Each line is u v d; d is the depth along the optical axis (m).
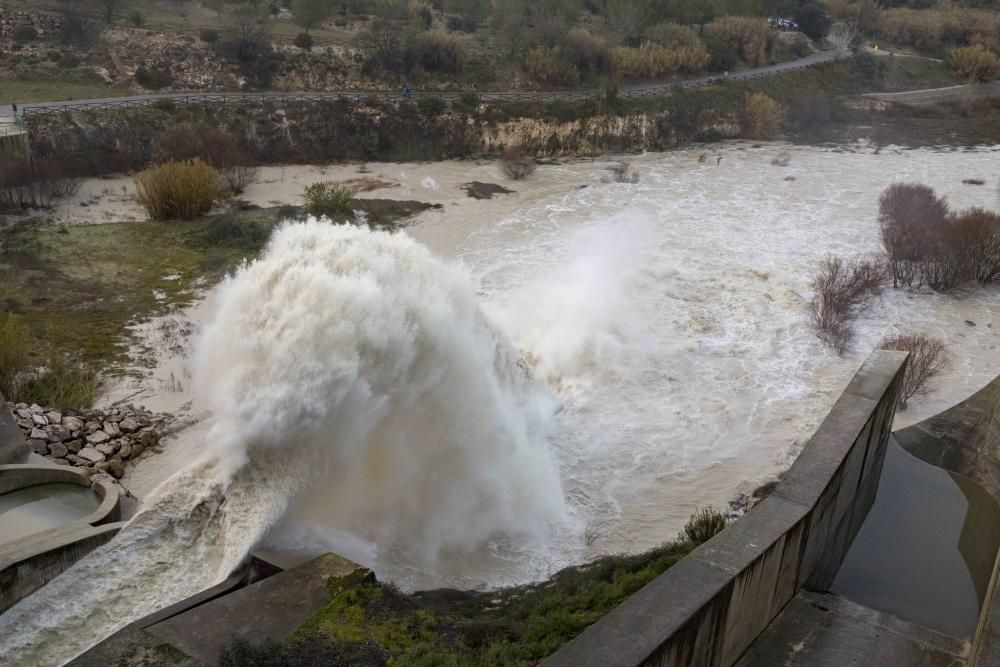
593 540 18.45
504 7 84.62
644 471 21.56
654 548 17.81
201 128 48.16
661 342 29.11
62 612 13.02
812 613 14.77
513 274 34.62
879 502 21.44
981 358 29.27
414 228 41.00
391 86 66.88
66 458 19.67
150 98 55.00
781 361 28.12
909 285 35.81
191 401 23.50
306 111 55.62
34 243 34.62
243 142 52.69
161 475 19.98
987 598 14.34
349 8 81.88
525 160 54.03
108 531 15.40
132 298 30.47
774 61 89.31
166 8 73.88
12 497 17.62
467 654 11.48
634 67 77.12
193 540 14.45
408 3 84.56
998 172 57.78
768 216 45.72
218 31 65.94
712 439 23.22
